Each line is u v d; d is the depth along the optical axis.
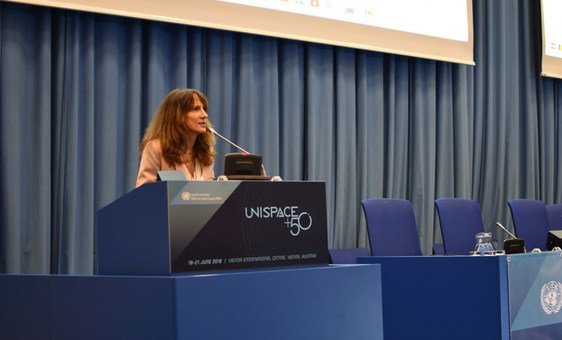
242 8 4.32
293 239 1.63
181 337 1.34
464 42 5.49
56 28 3.87
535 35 6.12
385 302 2.63
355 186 5.00
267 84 4.57
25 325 1.73
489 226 5.72
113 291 1.48
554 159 6.19
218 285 1.41
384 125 5.25
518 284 2.44
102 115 3.97
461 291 2.47
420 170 5.32
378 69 5.17
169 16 4.04
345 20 4.82
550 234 3.51
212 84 4.37
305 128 4.80
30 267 3.72
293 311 1.52
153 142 2.60
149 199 1.51
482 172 5.74
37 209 3.74
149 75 4.13
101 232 1.65
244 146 4.46
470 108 5.64
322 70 4.87
